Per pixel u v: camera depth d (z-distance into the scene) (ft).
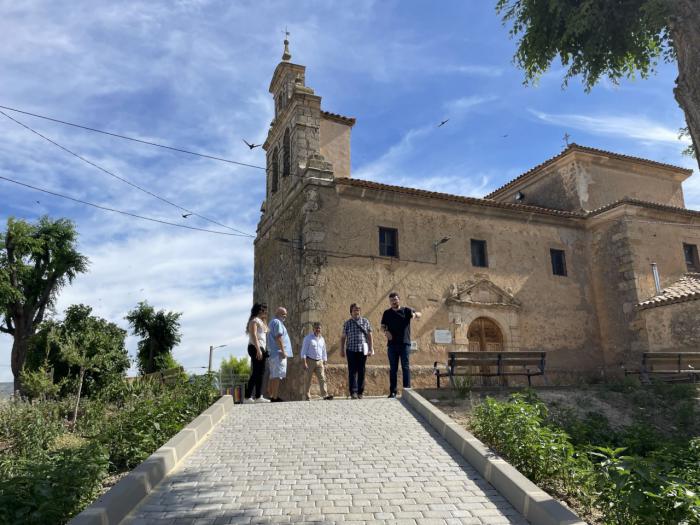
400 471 19.24
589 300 61.26
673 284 58.49
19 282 92.22
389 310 34.78
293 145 57.62
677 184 74.08
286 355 33.42
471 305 54.13
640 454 27.14
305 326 47.62
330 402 30.55
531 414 23.21
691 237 62.69
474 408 27.84
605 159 68.03
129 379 56.85
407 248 53.16
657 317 54.19
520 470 20.68
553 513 14.47
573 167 66.80
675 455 24.53
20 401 37.45
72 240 100.12
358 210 52.16
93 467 19.57
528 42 40.75
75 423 37.63
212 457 20.86
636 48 38.27
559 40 39.09
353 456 20.88
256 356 32.48
